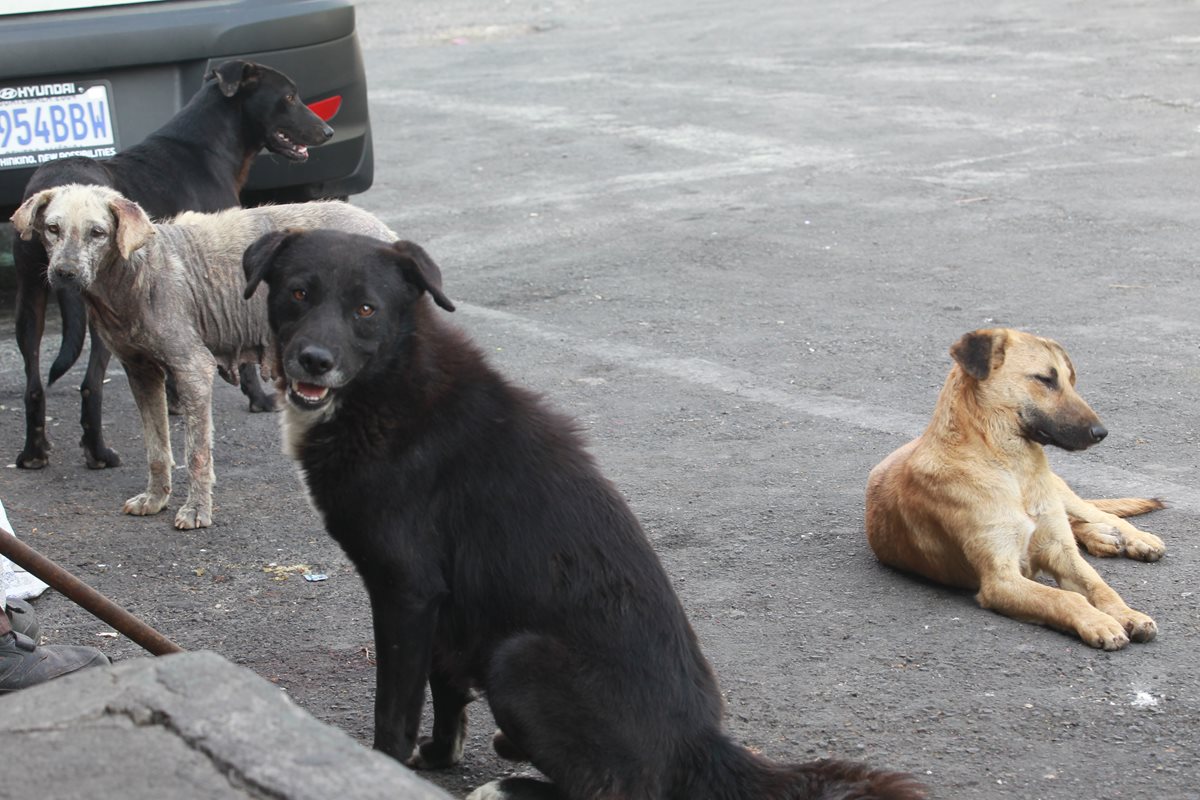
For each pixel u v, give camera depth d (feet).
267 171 27.43
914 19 69.26
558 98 55.11
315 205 22.09
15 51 24.93
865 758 13.30
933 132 45.39
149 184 23.48
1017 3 71.61
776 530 18.83
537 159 44.57
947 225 34.58
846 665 15.21
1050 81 52.60
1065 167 39.91
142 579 18.10
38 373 22.25
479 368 12.80
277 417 24.71
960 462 16.67
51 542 19.35
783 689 14.69
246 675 9.87
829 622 16.28
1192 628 15.81
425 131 50.06
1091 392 23.26
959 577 17.07
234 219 21.21
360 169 29.14
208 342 20.88
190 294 20.36
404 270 12.70
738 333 27.37
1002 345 16.52
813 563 17.90
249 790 8.69
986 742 13.52
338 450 12.28
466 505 12.30
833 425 22.49
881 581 17.44
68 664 13.76
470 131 49.57
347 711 14.57
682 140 46.19
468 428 12.44
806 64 59.21
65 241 19.12
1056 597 15.90
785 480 20.44
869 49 61.77
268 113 25.17
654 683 11.61
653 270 32.01
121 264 19.48
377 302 12.39
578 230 35.81
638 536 12.41
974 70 55.62
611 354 26.40
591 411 23.48
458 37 75.15
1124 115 46.42
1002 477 16.52
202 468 19.98
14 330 30.17
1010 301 28.50
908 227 34.55
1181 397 22.95
